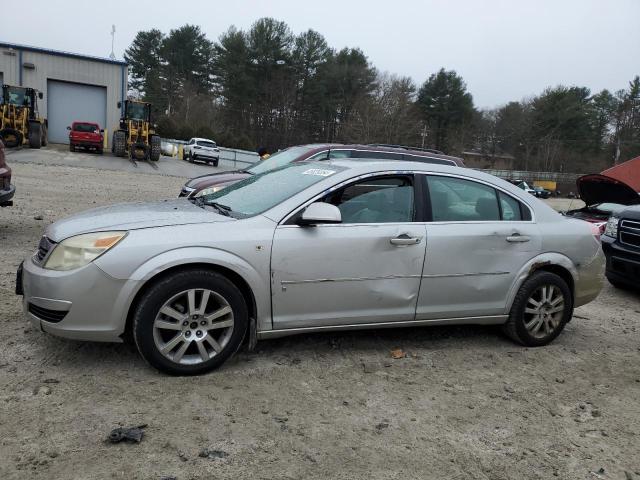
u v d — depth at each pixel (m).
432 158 9.01
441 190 4.48
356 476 2.81
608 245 7.53
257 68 67.50
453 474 2.90
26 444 2.85
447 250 4.33
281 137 67.88
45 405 3.24
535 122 84.56
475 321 4.59
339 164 4.51
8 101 28.64
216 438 3.04
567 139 82.69
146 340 3.58
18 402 3.25
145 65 80.69
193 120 68.00
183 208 4.31
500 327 4.92
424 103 76.81
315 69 68.75
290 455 2.95
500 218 4.66
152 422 3.15
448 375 4.15
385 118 62.62
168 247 3.61
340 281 4.03
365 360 4.27
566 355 4.76
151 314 3.57
